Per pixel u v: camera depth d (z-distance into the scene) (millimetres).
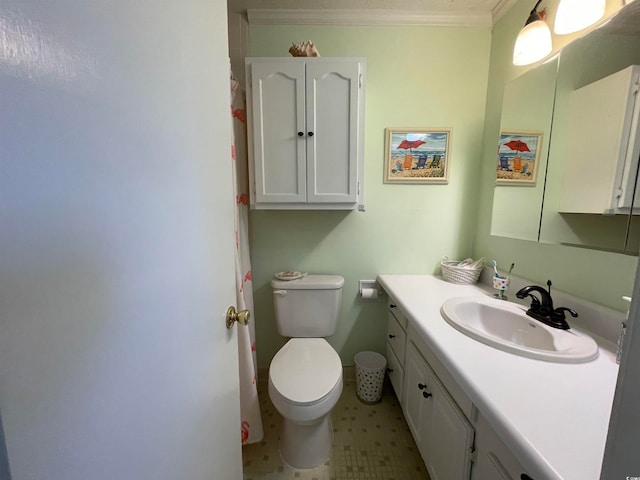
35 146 261
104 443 349
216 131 707
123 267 382
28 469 256
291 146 1438
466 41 1562
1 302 233
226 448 786
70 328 301
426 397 1059
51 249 278
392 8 1498
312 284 1570
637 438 296
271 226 1712
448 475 891
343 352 1850
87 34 317
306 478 1224
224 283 773
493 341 832
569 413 568
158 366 465
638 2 817
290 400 1104
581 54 991
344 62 1379
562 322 957
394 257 1742
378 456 1332
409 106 1609
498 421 561
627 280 852
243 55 1562
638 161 820
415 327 1047
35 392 263
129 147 390
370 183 1681
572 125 1032
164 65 473
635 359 299
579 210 1003
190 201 572
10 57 239
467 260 1641
